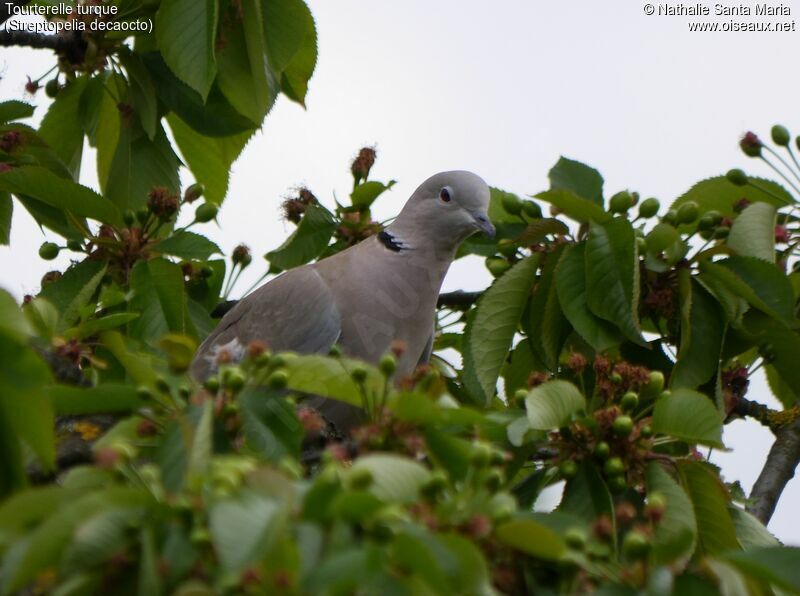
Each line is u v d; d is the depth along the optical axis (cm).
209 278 1282
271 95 1255
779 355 1109
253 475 579
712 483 863
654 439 873
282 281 1312
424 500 617
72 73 1332
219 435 717
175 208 1177
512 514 629
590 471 854
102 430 865
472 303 1368
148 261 1109
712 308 1072
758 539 896
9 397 620
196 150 1375
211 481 594
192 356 737
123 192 1306
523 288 1089
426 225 1288
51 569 578
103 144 1383
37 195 1145
